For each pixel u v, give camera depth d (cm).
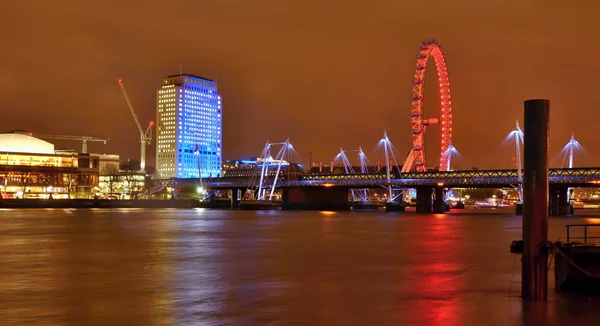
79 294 3756
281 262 5559
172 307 3344
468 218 17675
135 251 6594
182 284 4175
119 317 3086
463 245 7525
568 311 3203
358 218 17312
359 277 4547
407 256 6119
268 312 3222
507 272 4831
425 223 14100
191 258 5888
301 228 11562
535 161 3319
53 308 3309
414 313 3200
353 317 3108
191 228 11338
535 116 3284
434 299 3597
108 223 13012
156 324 2934
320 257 6019
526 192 3378
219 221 14562
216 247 7150
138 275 4641
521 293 3741
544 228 3375
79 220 14450
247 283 4234
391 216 19400
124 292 3834
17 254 6219
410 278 4481
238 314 3169
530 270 3441
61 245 7319
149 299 3588
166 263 5456
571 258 3656
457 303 3469
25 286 4069
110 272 4816
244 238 8719
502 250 6794
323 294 3775
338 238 8800
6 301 3509
